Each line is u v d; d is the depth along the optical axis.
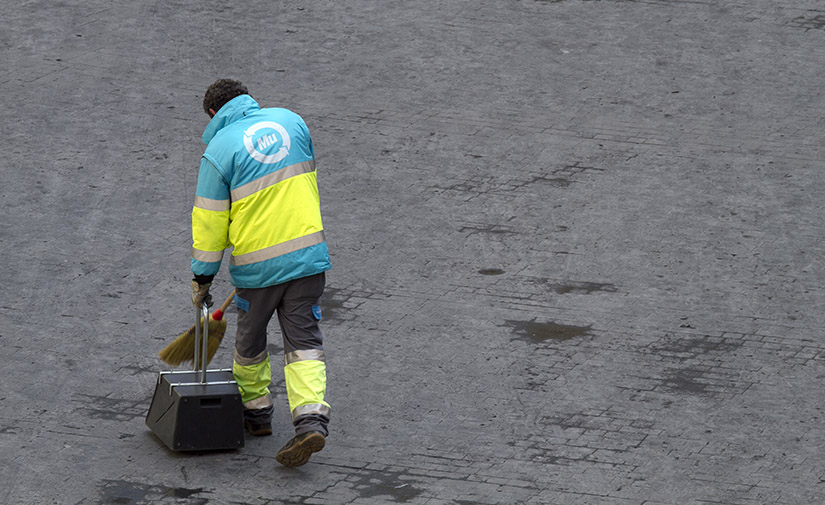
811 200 39.41
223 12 53.66
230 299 26.36
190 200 38.00
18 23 51.19
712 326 31.66
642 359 29.95
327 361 29.28
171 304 31.86
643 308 32.47
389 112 44.78
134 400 27.38
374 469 25.14
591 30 53.25
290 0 55.53
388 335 30.66
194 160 40.69
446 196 38.75
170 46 49.69
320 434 24.27
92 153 40.59
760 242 36.53
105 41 49.88
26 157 39.97
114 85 45.84
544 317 31.86
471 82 47.72
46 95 44.66
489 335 30.84
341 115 44.28
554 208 38.22
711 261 35.25
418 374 28.94
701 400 28.25
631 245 36.03
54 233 35.34
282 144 25.02
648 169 41.16
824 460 26.09
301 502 23.86
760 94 47.69
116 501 23.64
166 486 24.23
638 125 44.56
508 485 24.73
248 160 24.61
